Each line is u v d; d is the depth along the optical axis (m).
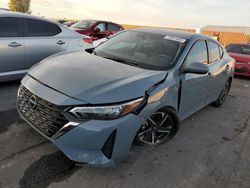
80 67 2.86
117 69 2.89
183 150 3.31
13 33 4.57
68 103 2.28
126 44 3.75
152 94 2.64
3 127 3.26
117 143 2.38
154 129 3.07
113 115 2.31
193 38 3.80
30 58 4.84
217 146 3.57
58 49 5.26
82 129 2.25
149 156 3.05
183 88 3.24
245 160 3.29
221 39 26.45
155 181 2.62
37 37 4.92
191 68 3.20
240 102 6.00
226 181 2.79
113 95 2.36
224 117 4.80
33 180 2.40
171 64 3.21
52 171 2.56
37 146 2.93
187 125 4.16
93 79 2.57
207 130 4.08
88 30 10.42
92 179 2.52
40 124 2.47
